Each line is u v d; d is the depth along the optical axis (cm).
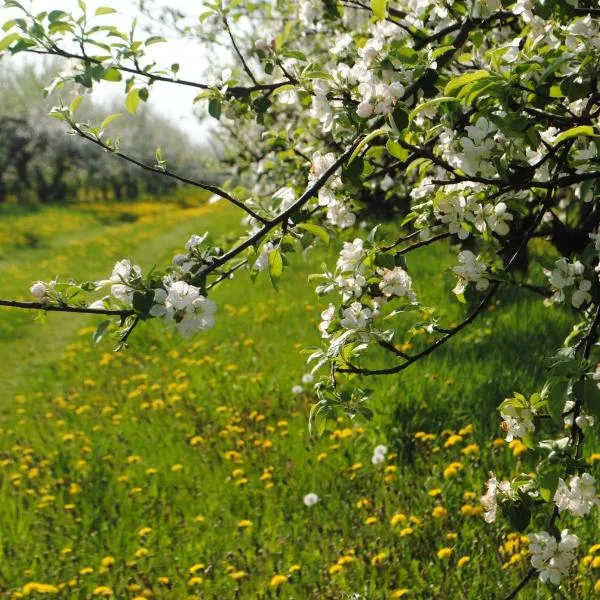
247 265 274
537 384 600
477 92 203
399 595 369
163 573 452
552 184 227
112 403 830
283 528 486
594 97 218
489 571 389
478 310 261
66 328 1438
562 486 223
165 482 591
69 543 504
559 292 245
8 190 5278
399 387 622
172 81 288
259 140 960
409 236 274
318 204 303
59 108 272
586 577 360
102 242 3061
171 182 6050
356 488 521
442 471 506
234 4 303
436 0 286
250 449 618
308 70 281
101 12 264
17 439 779
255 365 887
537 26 240
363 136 233
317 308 1132
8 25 265
